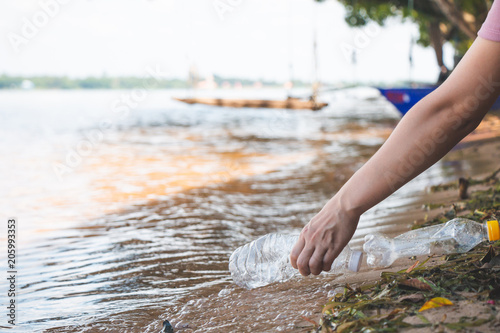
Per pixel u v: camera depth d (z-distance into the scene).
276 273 2.24
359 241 2.87
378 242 2.00
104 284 2.54
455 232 1.99
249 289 2.29
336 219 1.37
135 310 2.18
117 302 2.29
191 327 1.92
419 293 1.65
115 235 3.48
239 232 3.49
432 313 1.47
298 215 3.97
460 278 1.68
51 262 2.93
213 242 3.24
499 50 1.17
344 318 1.61
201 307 2.13
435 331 1.35
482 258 1.88
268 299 2.12
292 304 2.02
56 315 2.17
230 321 1.93
